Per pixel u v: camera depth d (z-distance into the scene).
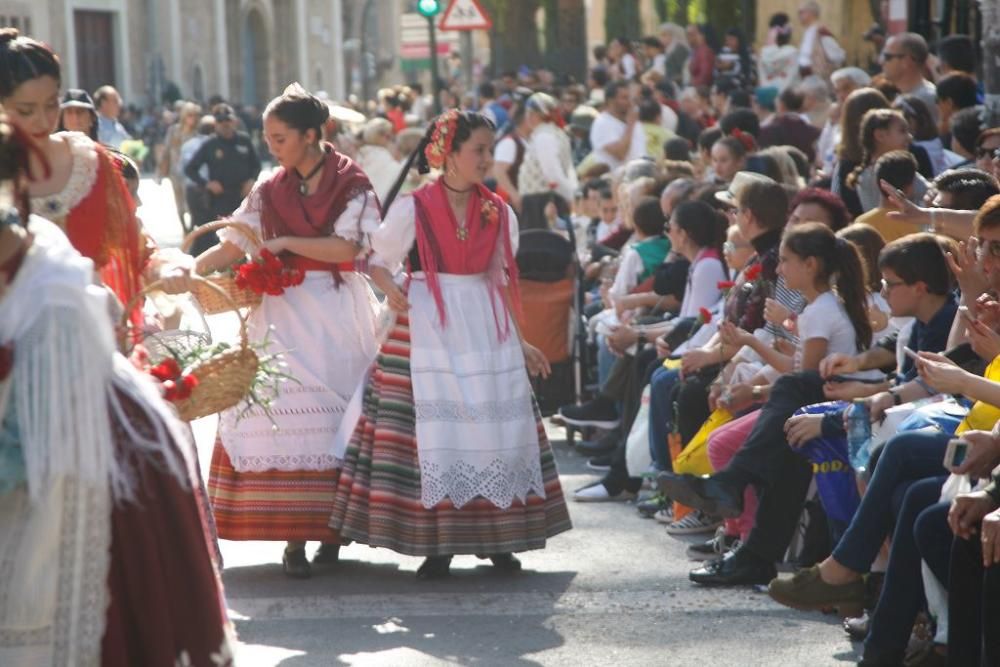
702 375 9.02
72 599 4.61
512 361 8.12
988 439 5.99
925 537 6.09
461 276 8.05
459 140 7.93
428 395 7.91
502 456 7.97
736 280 9.16
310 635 7.17
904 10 20.62
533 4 40.84
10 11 56.59
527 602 7.67
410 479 7.93
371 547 7.99
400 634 7.18
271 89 76.12
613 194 13.61
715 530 8.99
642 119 17.45
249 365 5.75
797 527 7.89
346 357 8.15
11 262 4.57
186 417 5.63
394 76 83.94
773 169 11.50
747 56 24.20
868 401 7.11
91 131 10.02
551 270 12.17
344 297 8.16
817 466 7.37
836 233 8.76
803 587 6.82
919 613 6.64
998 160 8.74
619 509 9.73
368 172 18.53
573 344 12.26
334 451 8.04
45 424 4.49
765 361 8.30
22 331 4.52
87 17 62.03
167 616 4.71
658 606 7.54
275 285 7.96
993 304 6.64
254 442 8.02
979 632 5.89
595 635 7.11
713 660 6.71
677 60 27.56
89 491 4.59
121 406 4.72
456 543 7.91
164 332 6.29
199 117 24.62
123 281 6.22
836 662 6.64
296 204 7.99
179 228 29.69
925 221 7.90
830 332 7.93
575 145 20.19
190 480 4.82
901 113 10.34
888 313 8.66
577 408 11.32
